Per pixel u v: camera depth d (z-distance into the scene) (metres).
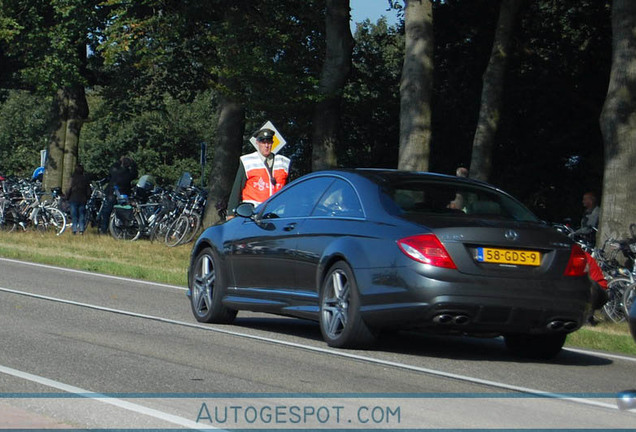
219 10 66.94
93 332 21.06
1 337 19.75
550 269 19.00
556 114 76.56
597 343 23.97
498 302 18.44
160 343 19.70
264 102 63.22
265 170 30.31
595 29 73.69
